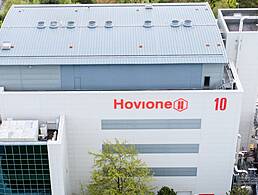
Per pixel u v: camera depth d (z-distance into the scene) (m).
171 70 67.56
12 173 66.00
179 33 71.50
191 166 72.88
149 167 72.94
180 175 73.81
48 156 64.19
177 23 73.12
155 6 78.56
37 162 64.94
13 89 68.69
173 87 68.88
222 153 71.56
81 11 77.06
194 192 75.62
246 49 73.69
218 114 67.88
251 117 80.31
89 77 68.00
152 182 74.44
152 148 71.06
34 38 70.62
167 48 68.62
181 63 66.56
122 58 67.12
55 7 78.31
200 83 68.62
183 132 69.56
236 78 69.44
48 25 73.31
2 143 62.97
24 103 66.69
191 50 68.25
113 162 67.88
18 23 73.88
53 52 68.06
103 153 68.31
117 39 70.44
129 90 68.88
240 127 81.56
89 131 69.56
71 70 67.44
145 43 69.62
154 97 66.38
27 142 63.31
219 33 71.44
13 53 67.75
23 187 67.50
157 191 75.31
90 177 74.00
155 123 68.75
